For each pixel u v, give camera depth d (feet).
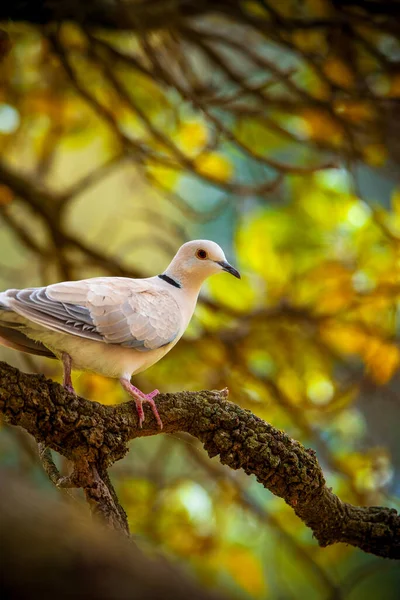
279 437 23.08
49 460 22.47
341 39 41.24
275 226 44.86
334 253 44.45
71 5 36.22
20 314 22.25
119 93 39.52
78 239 40.32
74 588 8.36
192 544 39.14
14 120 42.09
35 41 41.68
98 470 21.18
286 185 45.83
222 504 40.91
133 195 59.77
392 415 52.29
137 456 53.72
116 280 26.18
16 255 59.77
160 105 44.24
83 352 24.09
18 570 8.40
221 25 48.88
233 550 39.47
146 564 8.74
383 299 42.34
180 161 39.63
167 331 26.43
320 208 45.14
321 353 43.52
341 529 24.16
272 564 46.11
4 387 19.71
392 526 24.34
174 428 22.91
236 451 22.84
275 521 38.65
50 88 42.34
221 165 43.06
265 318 41.50
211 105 40.16
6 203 39.55
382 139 43.06
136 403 22.30
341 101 41.32
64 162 59.62
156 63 38.01
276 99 40.91
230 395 41.01
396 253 42.55
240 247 44.65
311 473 23.03
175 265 29.73
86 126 44.57
